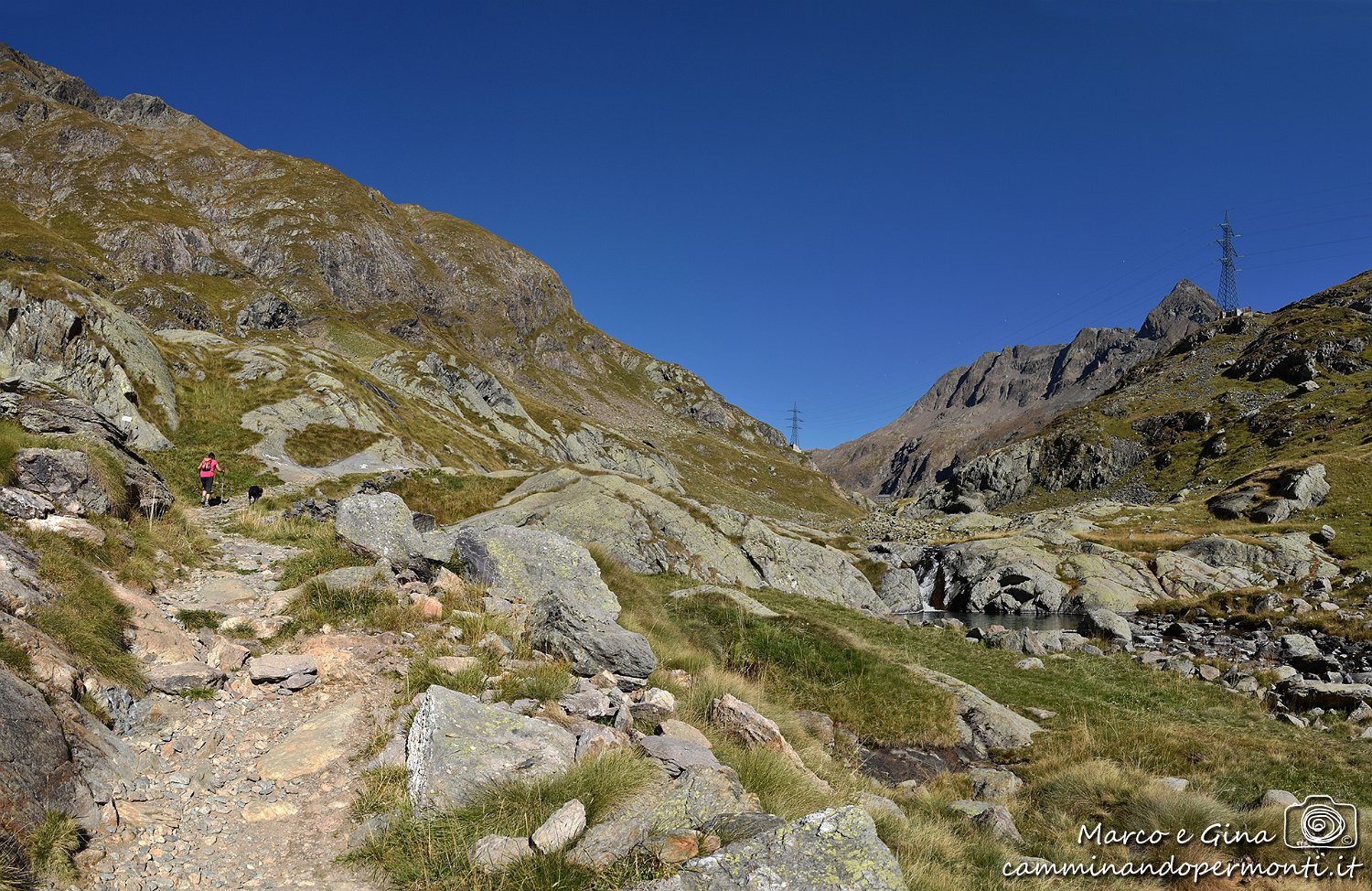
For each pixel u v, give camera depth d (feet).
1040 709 77.66
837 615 123.13
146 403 180.65
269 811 26.84
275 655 38.81
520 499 128.16
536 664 41.70
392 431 226.38
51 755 23.58
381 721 33.47
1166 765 60.03
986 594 188.65
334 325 603.67
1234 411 427.33
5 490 44.91
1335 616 136.98
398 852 24.32
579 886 21.94
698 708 43.65
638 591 79.77
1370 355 435.12
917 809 46.57
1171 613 159.02
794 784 33.63
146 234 643.86
